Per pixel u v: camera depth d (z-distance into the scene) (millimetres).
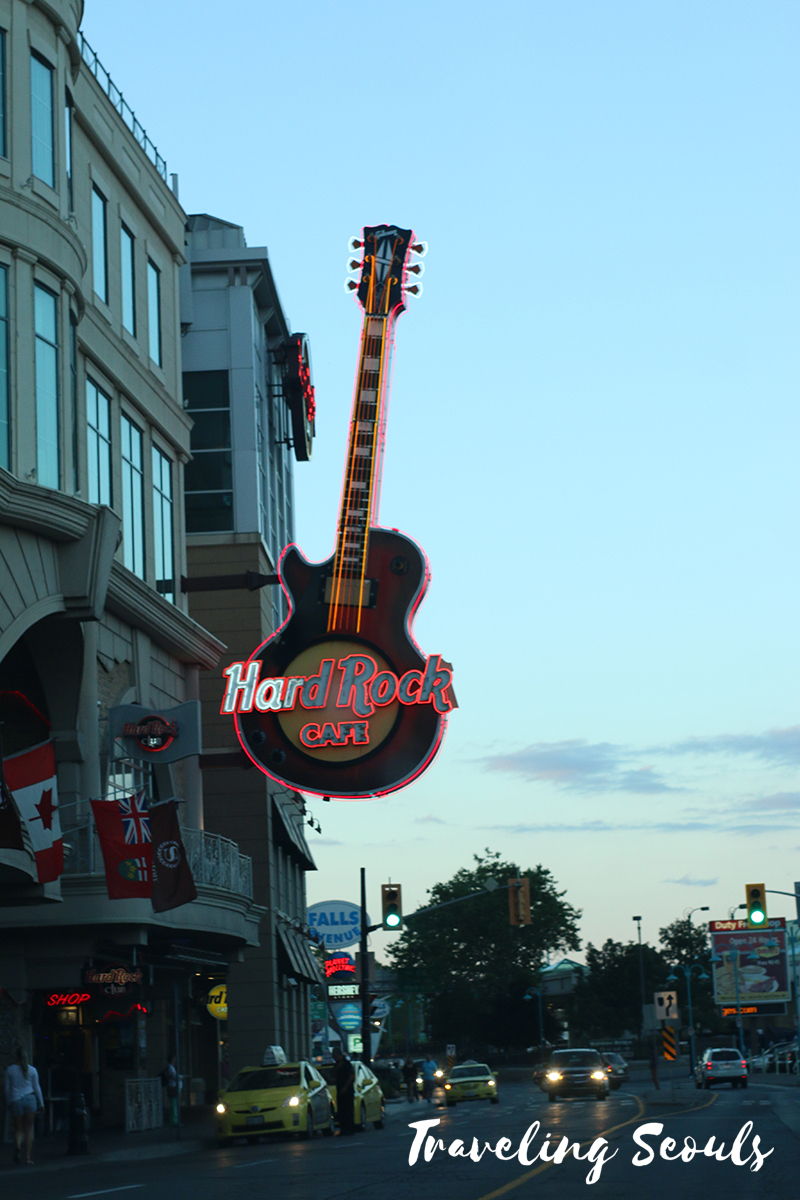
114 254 37250
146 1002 36844
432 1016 123438
